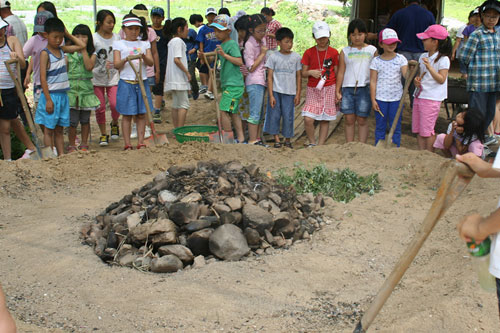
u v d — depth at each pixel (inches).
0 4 368.2
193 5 1440.7
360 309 147.6
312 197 231.0
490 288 99.8
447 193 101.2
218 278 164.9
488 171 97.0
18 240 191.6
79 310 145.9
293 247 191.5
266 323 140.0
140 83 311.3
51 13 315.6
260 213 192.7
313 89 338.0
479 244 96.8
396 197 237.5
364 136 339.0
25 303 149.6
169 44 363.9
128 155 295.9
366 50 322.7
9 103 297.6
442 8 589.3
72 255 180.5
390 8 619.8
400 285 159.2
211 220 189.8
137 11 438.6
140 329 136.6
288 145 352.2
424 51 375.6
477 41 320.5
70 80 329.1
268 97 343.9
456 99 402.9
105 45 366.3
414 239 104.8
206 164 230.4
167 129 430.0
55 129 315.0
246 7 1421.0
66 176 269.4
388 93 316.2
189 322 139.7
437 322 128.2
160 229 183.0
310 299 153.4
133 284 161.3
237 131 358.0
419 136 320.5
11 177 255.3
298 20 1256.8
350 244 191.5
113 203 217.2
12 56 285.4
